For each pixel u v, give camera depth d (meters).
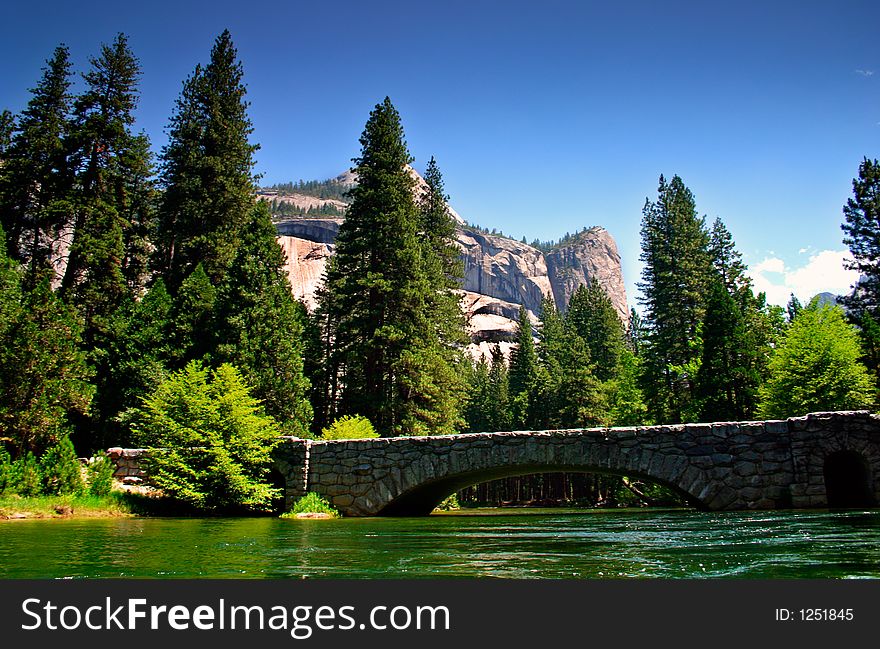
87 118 31.94
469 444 16.89
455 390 37.12
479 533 10.66
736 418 31.67
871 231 36.56
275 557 6.98
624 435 15.64
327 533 10.68
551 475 52.78
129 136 32.88
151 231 37.25
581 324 62.34
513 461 16.39
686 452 15.14
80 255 29.16
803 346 28.88
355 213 34.50
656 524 11.83
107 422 26.41
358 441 17.80
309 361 39.94
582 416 45.69
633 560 6.48
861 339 31.50
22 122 33.00
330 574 5.71
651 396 40.25
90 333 28.98
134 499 16.91
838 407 27.41
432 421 31.80
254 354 26.95
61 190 31.73
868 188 36.94
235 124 38.69
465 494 61.66
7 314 19.80
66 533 10.11
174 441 17.95
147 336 27.80
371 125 35.03
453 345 40.81
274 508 18.06
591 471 17.98
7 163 32.44
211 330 28.16
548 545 8.23
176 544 8.42
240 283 28.27
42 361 18.77
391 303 32.25
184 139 37.81
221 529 11.53
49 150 32.06
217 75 39.28
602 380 57.12
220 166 35.97
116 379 26.92
